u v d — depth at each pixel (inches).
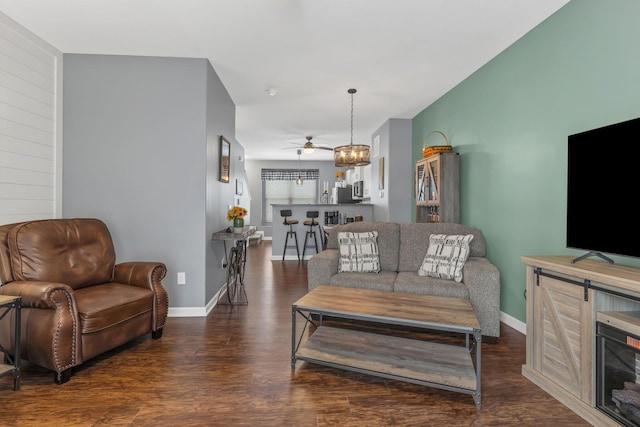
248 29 111.3
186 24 108.5
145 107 131.4
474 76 147.3
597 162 74.7
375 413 70.6
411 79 156.1
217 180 154.5
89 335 86.7
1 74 103.9
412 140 226.2
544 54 106.0
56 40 119.1
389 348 93.0
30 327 81.8
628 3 79.9
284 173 430.3
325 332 103.8
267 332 115.7
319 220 288.0
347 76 152.0
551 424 67.3
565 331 74.2
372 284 119.2
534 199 111.1
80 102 129.1
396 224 144.8
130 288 105.4
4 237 92.4
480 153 143.2
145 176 131.7
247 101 189.5
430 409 72.1
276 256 284.2
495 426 66.6
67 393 77.4
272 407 72.4
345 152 193.5
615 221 70.4
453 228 136.1
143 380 83.4
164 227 132.6
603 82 86.4
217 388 79.8
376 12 101.3
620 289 62.4
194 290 133.7
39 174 118.9
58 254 98.4
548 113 104.8
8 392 77.7
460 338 109.8
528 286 84.8
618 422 62.7
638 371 64.1
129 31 113.0
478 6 98.3
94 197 130.0
